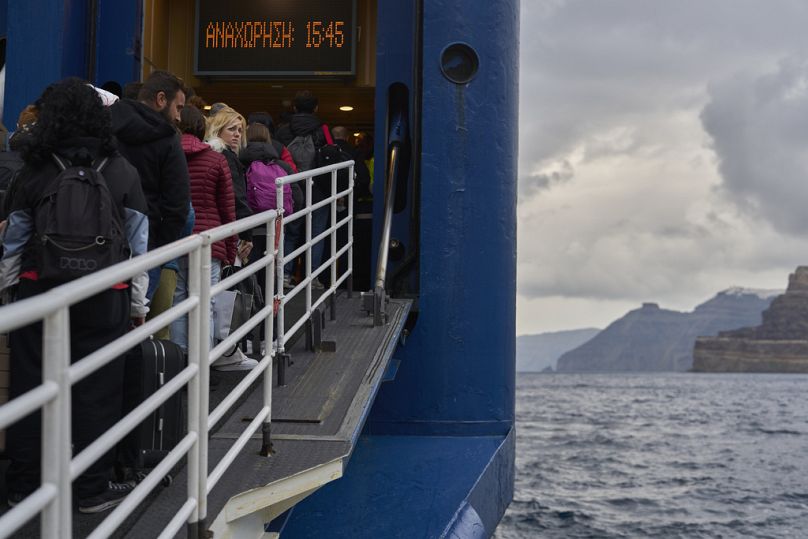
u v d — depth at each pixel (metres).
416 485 6.13
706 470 46.66
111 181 3.13
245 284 5.36
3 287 3.03
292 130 7.13
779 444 63.81
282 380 4.57
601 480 41.81
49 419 1.85
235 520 3.26
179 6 8.66
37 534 2.90
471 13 6.99
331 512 5.77
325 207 7.10
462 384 6.84
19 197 3.05
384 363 4.96
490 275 6.92
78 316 3.00
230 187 4.62
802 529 28.05
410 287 6.99
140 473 3.41
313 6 8.49
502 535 26.70
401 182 7.20
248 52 8.49
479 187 6.91
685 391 197.88
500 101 7.04
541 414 107.19
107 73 7.53
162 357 3.43
